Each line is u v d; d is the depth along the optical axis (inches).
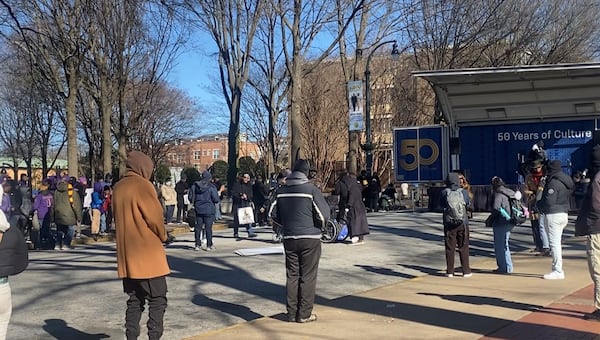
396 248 570.6
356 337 265.4
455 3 1139.3
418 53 1316.4
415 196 1262.3
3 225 202.7
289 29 1061.8
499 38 1130.7
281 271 451.2
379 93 1881.2
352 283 405.1
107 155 1079.6
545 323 282.0
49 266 491.8
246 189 693.3
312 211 293.1
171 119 2018.9
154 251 233.0
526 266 458.0
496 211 428.8
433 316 301.3
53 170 1971.0
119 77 1098.1
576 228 294.2
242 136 2465.6
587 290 358.0
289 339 264.2
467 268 422.0
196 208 575.5
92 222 746.2
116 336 281.6
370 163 1173.7
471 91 851.4
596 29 1241.4
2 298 205.8
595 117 884.0
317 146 1926.7
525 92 846.5
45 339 276.2
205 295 370.3
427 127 1005.2
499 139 942.4
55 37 955.3
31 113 1798.7
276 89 1397.6
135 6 1037.8
